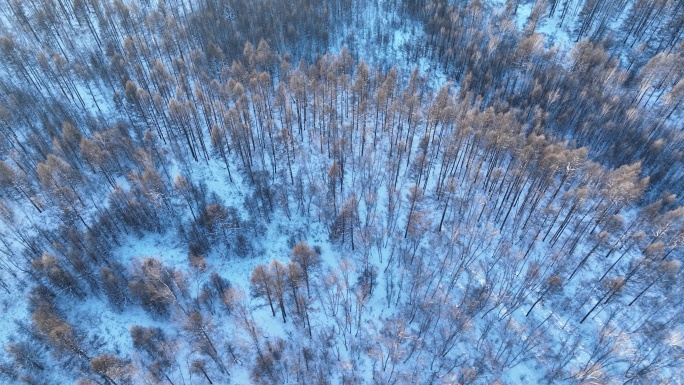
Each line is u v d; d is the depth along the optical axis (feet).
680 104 271.49
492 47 310.45
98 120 252.42
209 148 242.99
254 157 240.94
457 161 240.53
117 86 281.33
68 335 155.63
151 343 166.40
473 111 238.48
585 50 295.28
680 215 174.91
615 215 193.16
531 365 173.78
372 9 383.24
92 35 323.57
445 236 214.90
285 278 170.09
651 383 164.66
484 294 191.72
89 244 187.93
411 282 197.57
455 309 186.29
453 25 332.19
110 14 326.44
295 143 249.34
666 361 169.89
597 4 335.26
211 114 248.93
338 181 230.48
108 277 173.47
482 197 226.99
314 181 230.27
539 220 217.77
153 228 206.80
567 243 210.59
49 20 309.63
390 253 208.44
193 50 288.30
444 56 327.88
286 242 211.61
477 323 184.96
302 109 271.49
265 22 325.83
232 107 238.07
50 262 170.19
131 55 274.16
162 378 160.15
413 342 179.83
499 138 208.74
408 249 208.33
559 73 293.84
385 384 168.14
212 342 173.37
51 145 231.09
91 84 283.59
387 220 216.33
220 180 230.07
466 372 165.27
